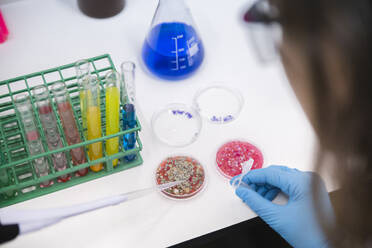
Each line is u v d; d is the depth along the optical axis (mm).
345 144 494
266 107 1343
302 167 1230
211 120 1313
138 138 1143
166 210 1122
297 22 426
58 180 1164
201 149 1251
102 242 1064
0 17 1397
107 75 1008
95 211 1108
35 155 1036
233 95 1377
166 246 1063
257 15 492
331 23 409
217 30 1521
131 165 1195
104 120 1228
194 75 1411
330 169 542
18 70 1386
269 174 1172
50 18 1532
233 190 1171
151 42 1310
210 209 1132
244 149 1255
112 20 1537
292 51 458
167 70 1337
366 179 546
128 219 1102
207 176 1192
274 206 1134
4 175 1042
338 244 748
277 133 1287
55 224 1074
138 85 1374
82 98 1060
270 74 1418
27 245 1052
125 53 1449
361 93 438
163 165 1209
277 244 1639
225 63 1443
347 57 418
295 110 1335
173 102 1348
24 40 1464
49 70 1242
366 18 399
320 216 719
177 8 1291
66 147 1032
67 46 1459
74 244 1060
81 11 1557
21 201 1125
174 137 1275
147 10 1571
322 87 446
